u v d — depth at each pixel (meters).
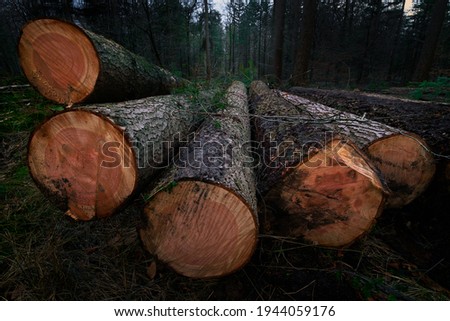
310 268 1.62
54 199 1.56
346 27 14.62
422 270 1.72
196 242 1.35
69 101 2.26
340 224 1.63
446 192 2.00
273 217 1.70
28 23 2.01
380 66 15.27
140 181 1.44
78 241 1.85
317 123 1.94
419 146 1.91
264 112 2.90
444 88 4.81
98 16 8.67
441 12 8.59
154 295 1.56
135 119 1.55
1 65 11.70
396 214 2.19
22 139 3.38
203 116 2.55
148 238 1.41
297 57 7.88
